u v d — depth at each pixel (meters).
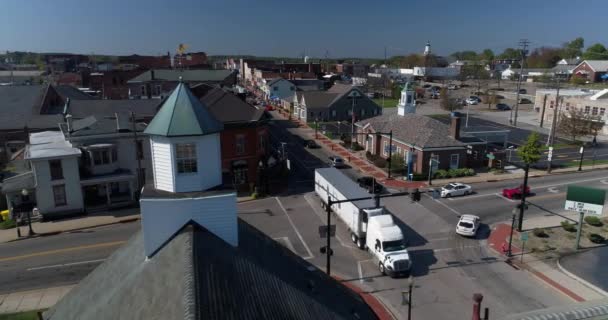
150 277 12.53
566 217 41.50
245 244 15.68
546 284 29.39
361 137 71.62
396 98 138.00
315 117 97.50
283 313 12.12
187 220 14.59
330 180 42.34
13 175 48.22
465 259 33.19
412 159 55.78
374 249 32.28
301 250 34.88
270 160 56.03
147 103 65.94
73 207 43.56
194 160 15.38
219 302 10.68
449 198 47.38
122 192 47.59
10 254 34.69
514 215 33.41
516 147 71.31
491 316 25.47
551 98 90.38
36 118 65.12
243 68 196.38
